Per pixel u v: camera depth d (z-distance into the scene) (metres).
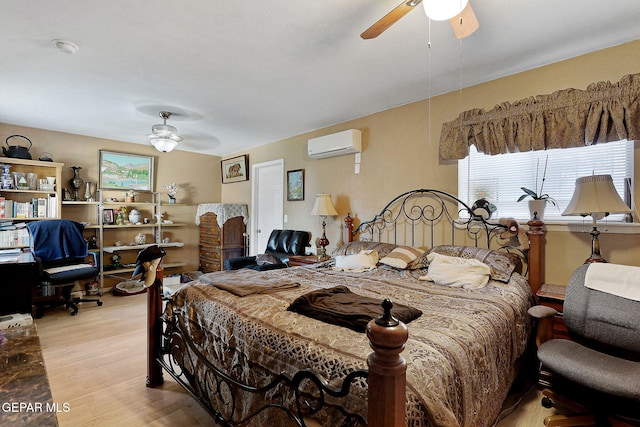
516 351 1.81
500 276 2.35
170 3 1.81
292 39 2.19
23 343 0.95
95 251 4.53
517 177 2.75
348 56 2.41
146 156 5.32
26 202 4.19
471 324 1.52
